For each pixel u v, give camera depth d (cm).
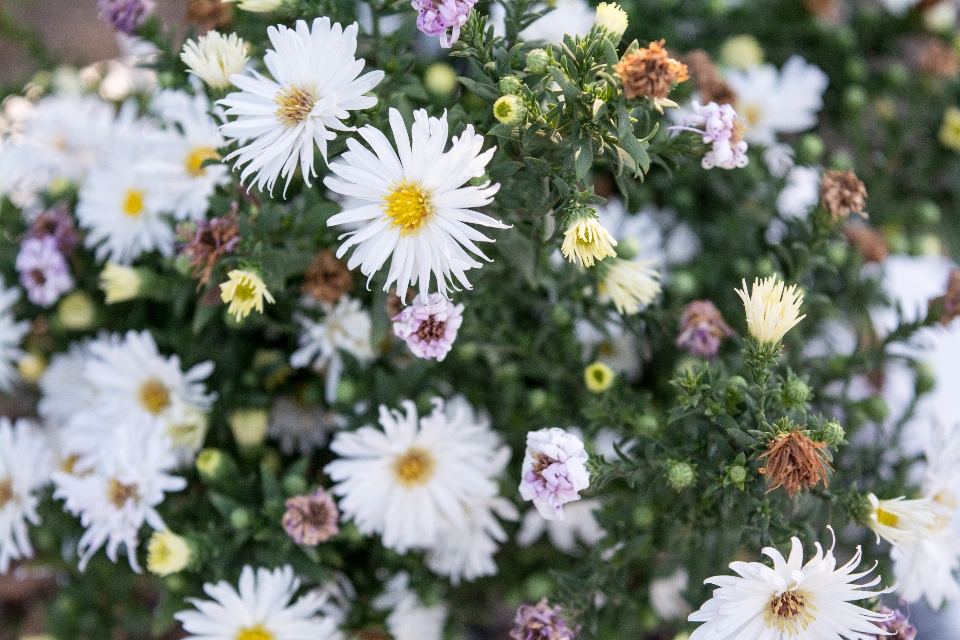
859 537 40
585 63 32
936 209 44
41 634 46
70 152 44
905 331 39
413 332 34
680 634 37
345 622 39
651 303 39
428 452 38
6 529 39
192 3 38
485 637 46
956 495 37
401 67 36
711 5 45
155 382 40
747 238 42
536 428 39
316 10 35
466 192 32
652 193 44
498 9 41
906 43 50
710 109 34
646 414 36
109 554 37
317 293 37
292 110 33
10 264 42
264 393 41
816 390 39
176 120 39
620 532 37
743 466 33
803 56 47
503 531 40
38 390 45
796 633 33
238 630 37
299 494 37
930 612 45
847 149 48
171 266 39
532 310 40
